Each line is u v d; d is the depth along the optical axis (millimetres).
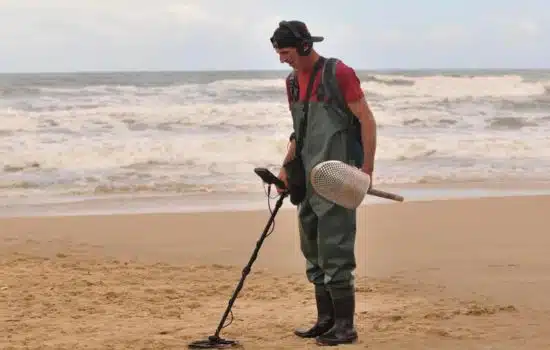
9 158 25484
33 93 53094
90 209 17297
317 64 6855
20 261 11578
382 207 16812
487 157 27781
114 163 25188
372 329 7621
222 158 26844
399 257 11781
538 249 12328
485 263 11281
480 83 62500
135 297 9320
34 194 19609
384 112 45594
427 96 58375
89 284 10047
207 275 10727
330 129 6770
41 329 7766
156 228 14484
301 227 7172
